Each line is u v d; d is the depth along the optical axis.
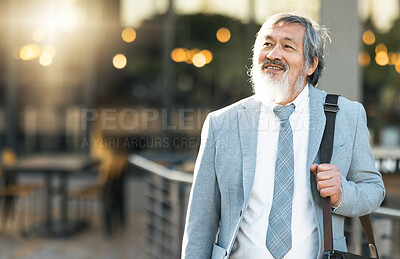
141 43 6.73
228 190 1.64
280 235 1.57
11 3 6.89
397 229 4.53
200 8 6.62
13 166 5.77
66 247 5.36
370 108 6.77
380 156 4.44
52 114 6.92
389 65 6.77
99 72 6.81
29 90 6.96
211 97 6.62
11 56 6.95
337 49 3.46
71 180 7.01
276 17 1.66
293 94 1.65
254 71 1.69
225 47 6.59
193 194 1.70
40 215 6.76
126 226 6.26
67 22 6.87
